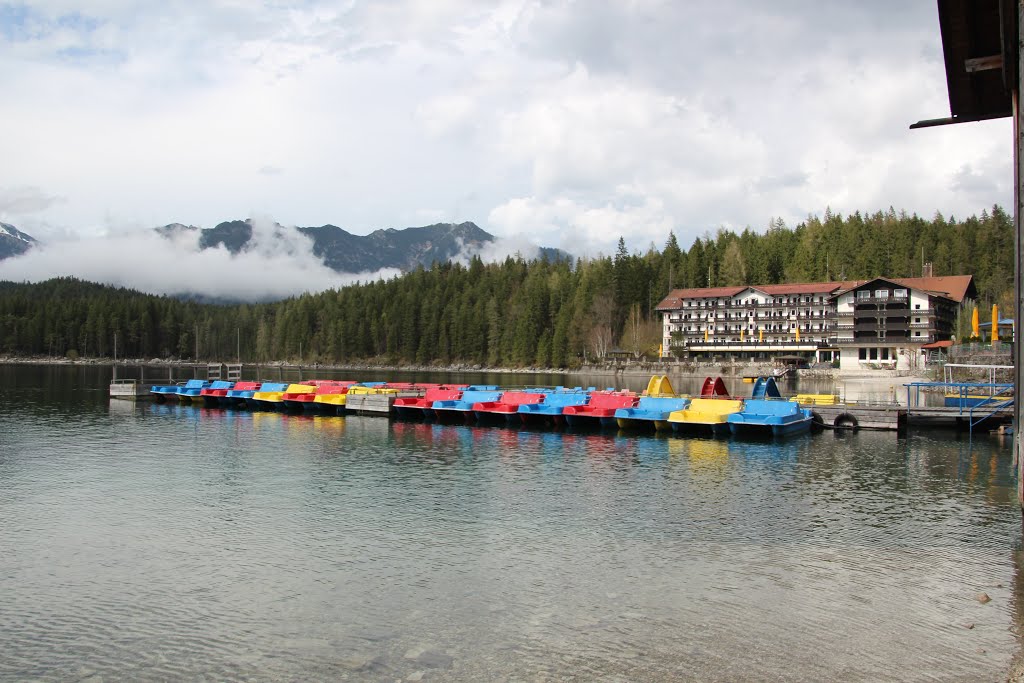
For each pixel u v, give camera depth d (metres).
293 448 42.12
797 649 15.14
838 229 181.00
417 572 19.94
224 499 28.70
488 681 13.76
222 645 15.39
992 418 49.22
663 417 48.72
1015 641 15.53
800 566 20.48
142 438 46.31
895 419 49.78
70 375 134.75
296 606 17.50
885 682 13.76
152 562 20.84
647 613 17.05
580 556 21.33
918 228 170.62
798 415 48.94
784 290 152.75
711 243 190.50
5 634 16.00
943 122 23.34
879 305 129.75
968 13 17.20
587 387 106.50
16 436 47.00
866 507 27.55
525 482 32.12
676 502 28.27
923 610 17.25
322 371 192.00
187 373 157.50
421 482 32.12
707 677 13.93
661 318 175.25
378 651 15.05
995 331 81.56
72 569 20.25
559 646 15.26
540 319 184.25
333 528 24.39
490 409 54.50
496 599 17.91
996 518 25.92
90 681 13.88
